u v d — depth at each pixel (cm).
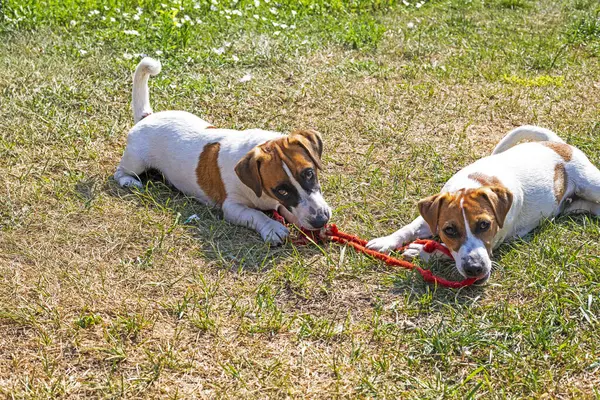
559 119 206
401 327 137
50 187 172
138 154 175
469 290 144
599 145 188
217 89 215
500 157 161
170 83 216
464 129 199
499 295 144
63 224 161
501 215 145
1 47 235
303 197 153
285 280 148
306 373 129
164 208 167
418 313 140
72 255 153
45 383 127
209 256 154
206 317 138
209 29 252
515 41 259
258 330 137
